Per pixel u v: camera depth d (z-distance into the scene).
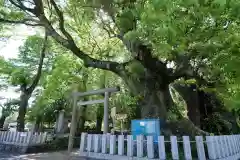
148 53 9.19
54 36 10.68
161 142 5.54
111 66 10.24
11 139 11.93
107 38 14.68
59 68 15.66
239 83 7.84
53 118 19.59
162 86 9.85
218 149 5.46
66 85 16.34
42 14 10.57
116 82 18.34
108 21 11.35
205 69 8.66
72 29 13.55
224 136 6.27
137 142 5.93
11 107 21.20
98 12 10.55
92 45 14.15
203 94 14.88
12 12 11.06
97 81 18.33
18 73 15.84
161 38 5.97
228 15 5.31
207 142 5.33
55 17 11.70
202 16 5.51
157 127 6.61
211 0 5.03
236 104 9.14
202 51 6.90
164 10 5.25
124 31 8.57
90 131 19.38
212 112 14.71
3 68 16.11
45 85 16.59
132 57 10.01
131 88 10.51
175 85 14.95
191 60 8.63
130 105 15.89
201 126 14.01
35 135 11.54
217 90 10.26
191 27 5.74
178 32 5.54
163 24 5.39
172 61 9.18
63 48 16.61
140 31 6.54
